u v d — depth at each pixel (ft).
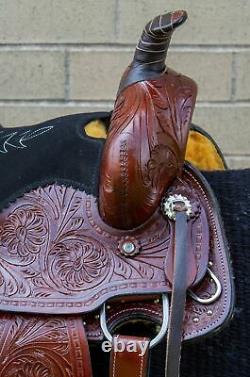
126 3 5.90
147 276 2.14
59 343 2.12
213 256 2.19
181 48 6.00
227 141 6.16
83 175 2.31
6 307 2.14
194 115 6.12
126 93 2.26
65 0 5.91
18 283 2.18
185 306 2.14
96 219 2.23
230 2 5.89
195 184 2.29
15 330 2.15
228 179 2.50
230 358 2.30
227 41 5.97
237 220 2.39
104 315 2.12
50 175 2.35
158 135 2.18
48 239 2.23
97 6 5.92
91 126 2.62
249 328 2.29
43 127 2.74
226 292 2.14
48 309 2.12
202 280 2.16
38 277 2.18
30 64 6.07
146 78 2.25
